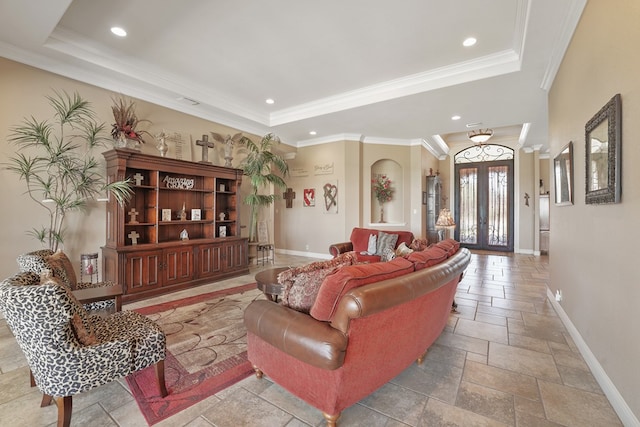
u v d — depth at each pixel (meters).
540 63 3.45
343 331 1.50
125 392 1.96
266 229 6.78
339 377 1.53
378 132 6.77
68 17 3.00
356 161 7.02
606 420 1.71
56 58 3.46
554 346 2.63
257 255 6.38
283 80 4.43
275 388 2.01
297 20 3.03
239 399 1.89
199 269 4.61
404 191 7.57
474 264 6.52
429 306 2.06
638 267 1.57
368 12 2.90
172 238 4.70
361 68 4.05
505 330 2.98
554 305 3.62
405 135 7.07
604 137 1.95
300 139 7.46
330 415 1.59
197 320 3.21
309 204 7.53
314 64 3.94
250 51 3.62
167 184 4.61
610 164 1.84
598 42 2.09
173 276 4.26
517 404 1.84
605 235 2.01
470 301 3.91
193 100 4.70
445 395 1.94
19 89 3.31
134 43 3.46
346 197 6.97
